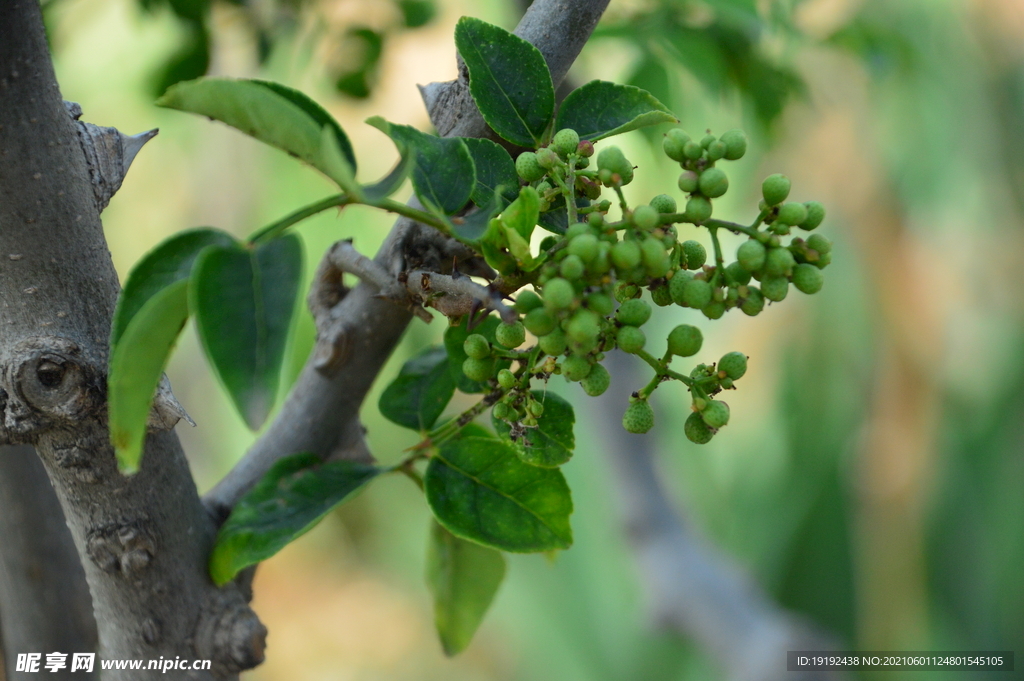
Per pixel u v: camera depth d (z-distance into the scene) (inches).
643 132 25.8
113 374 17.2
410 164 17.4
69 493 19.1
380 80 29.3
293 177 50.5
